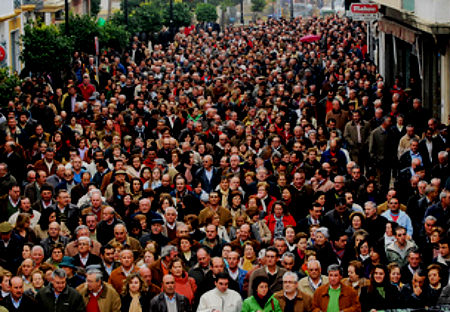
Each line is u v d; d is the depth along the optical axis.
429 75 33.25
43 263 15.67
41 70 37.75
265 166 23.34
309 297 14.24
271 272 14.99
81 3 75.19
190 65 45.72
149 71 43.31
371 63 43.81
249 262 15.93
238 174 21.34
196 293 15.23
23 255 16.28
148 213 18.17
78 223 18.80
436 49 31.62
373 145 24.78
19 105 28.23
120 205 19.44
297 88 32.34
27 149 25.45
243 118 31.25
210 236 16.72
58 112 32.78
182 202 19.62
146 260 15.51
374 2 43.97
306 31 68.12
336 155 23.28
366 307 14.59
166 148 24.36
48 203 19.45
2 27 39.66
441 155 21.75
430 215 18.67
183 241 16.25
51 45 37.34
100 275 14.33
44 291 14.38
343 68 40.78
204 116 29.38
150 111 30.44
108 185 20.70
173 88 36.31
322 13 107.25
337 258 16.66
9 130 25.50
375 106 28.11
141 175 21.45
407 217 18.55
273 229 18.08
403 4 33.66
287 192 19.73
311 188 20.08
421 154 23.06
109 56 51.34
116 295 14.50
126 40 52.69
